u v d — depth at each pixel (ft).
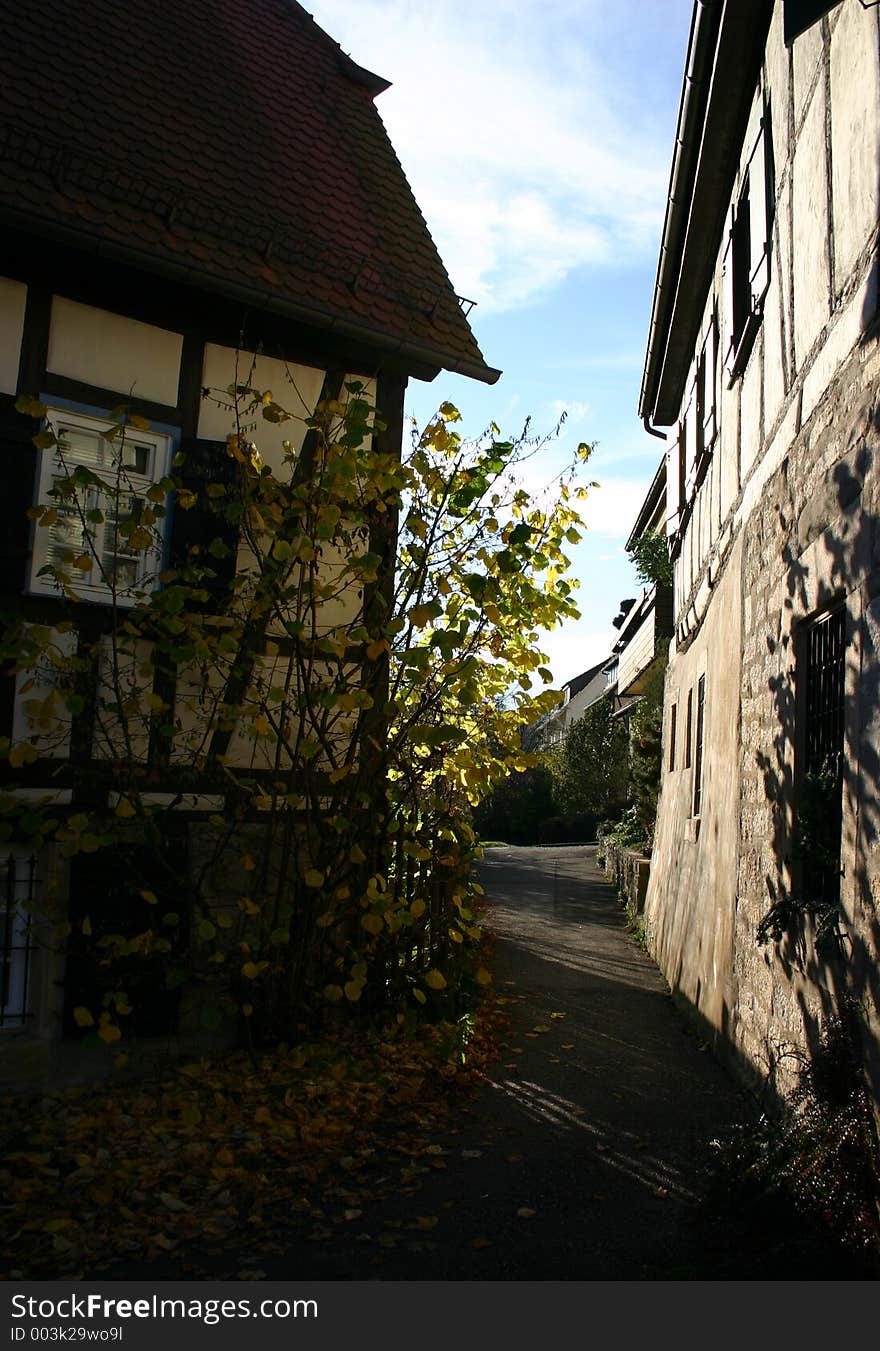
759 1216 12.76
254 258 23.62
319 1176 15.38
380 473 21.01
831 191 15.58
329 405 21.07
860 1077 12.31
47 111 22.66
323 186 27.40
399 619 20.52
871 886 12.24
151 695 19.47
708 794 27.12
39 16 24.79
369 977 23.34
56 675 20.22
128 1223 13.50
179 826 21.80
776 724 18.38
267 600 20.86
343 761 22.93
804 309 17.22
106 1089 19.45
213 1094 18.85
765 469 20.30
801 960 15.60
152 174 23.27
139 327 22.41
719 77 23.53
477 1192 14.67
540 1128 17.58
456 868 24.64
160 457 22.57
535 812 115.96
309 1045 21.16
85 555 19.06
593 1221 13.57
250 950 20.42
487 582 20.77
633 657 63.26
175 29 27.86
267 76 29.32
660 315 33.83
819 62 16.47
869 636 12.67
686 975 27.45
